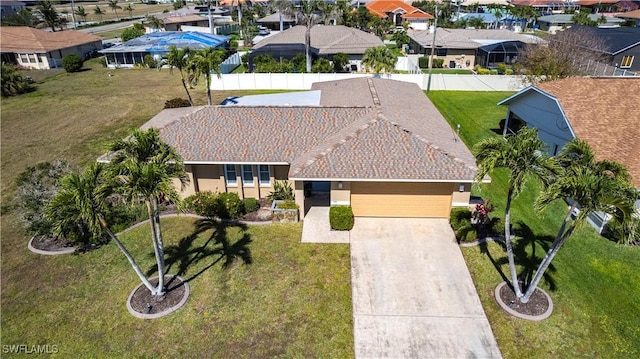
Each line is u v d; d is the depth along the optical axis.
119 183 13.04
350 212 19.78
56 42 61.50
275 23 90.75
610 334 14.05
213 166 22.05
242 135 22.38
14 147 31.31
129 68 59.09
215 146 21.73
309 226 20.48
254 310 15.36
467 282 16.53
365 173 18.89
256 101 33.38
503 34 61.06
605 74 42.31
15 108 40.88
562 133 24.44
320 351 13.69
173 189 13.13
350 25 84.69
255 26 87.88
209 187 22.75
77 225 19.00
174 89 47.06
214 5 120.50
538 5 114.56
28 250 19.11
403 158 19.52
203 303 15.73
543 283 16.30
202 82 49.62
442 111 38.94
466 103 41.44
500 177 25.52
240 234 20.00
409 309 15.23
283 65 49.66
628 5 105.31
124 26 100.12
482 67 56.12
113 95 44.97
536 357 13.32
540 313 14.85
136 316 15.16
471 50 58.16
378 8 102.94
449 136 23.28
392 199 20.50
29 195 20.17
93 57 67.44
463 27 86.19
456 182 19.11
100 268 17.83
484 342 13.86
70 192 12.78
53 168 22.11
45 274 17.50
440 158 19.48
